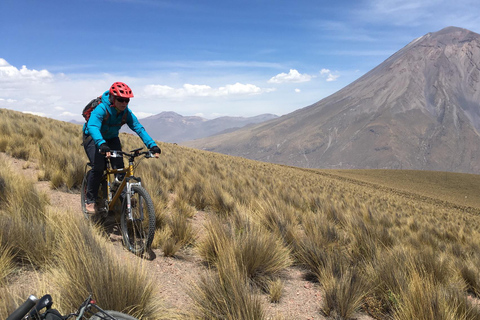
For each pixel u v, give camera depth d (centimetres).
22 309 119
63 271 289
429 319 338
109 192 489
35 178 759
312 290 422
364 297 399
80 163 782
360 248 585
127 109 480
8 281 301
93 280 265
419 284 376
